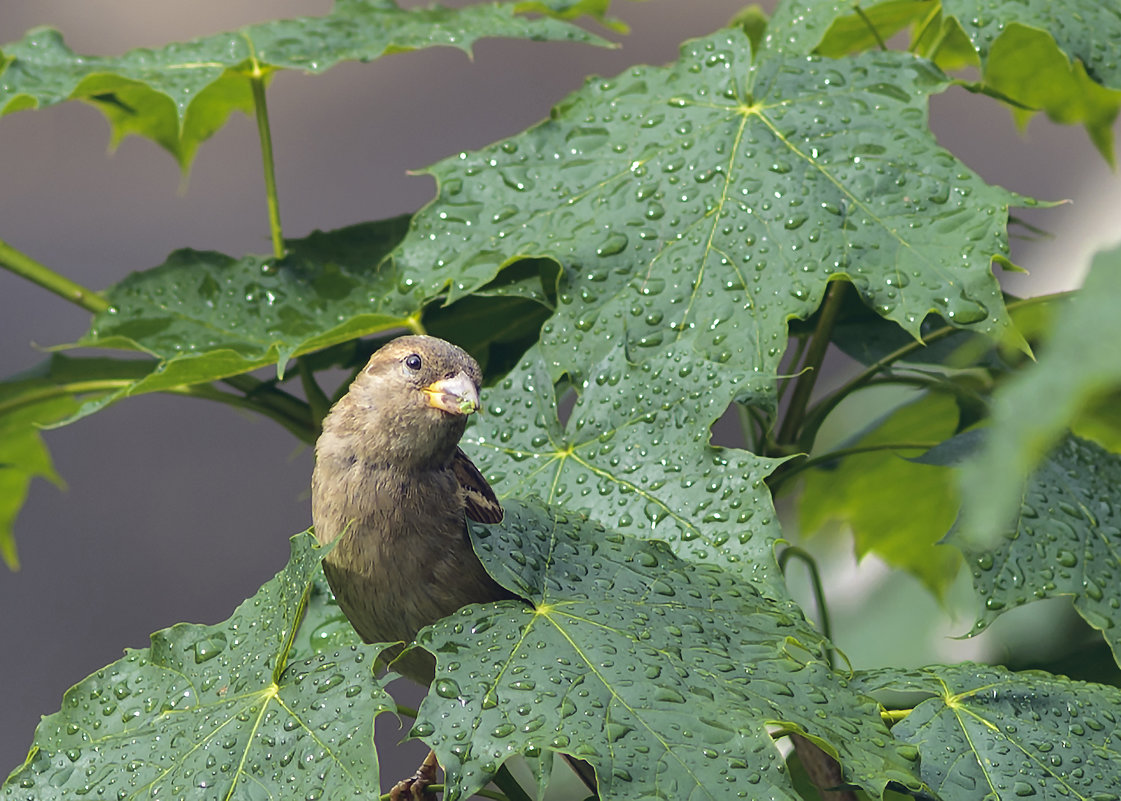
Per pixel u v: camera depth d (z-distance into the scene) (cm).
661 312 437
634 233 438
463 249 439
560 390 441
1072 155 611
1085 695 432
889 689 432
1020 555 434
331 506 438
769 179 438
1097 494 436
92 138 727
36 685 650
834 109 439
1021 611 446
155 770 429
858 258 436
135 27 722
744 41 440
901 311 435
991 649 447
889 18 448
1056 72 448
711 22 750
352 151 746
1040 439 181
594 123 441
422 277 439
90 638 669
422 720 428
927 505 450
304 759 428
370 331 440
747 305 436
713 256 437
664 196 439
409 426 437
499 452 438
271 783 428
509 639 429
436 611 438
